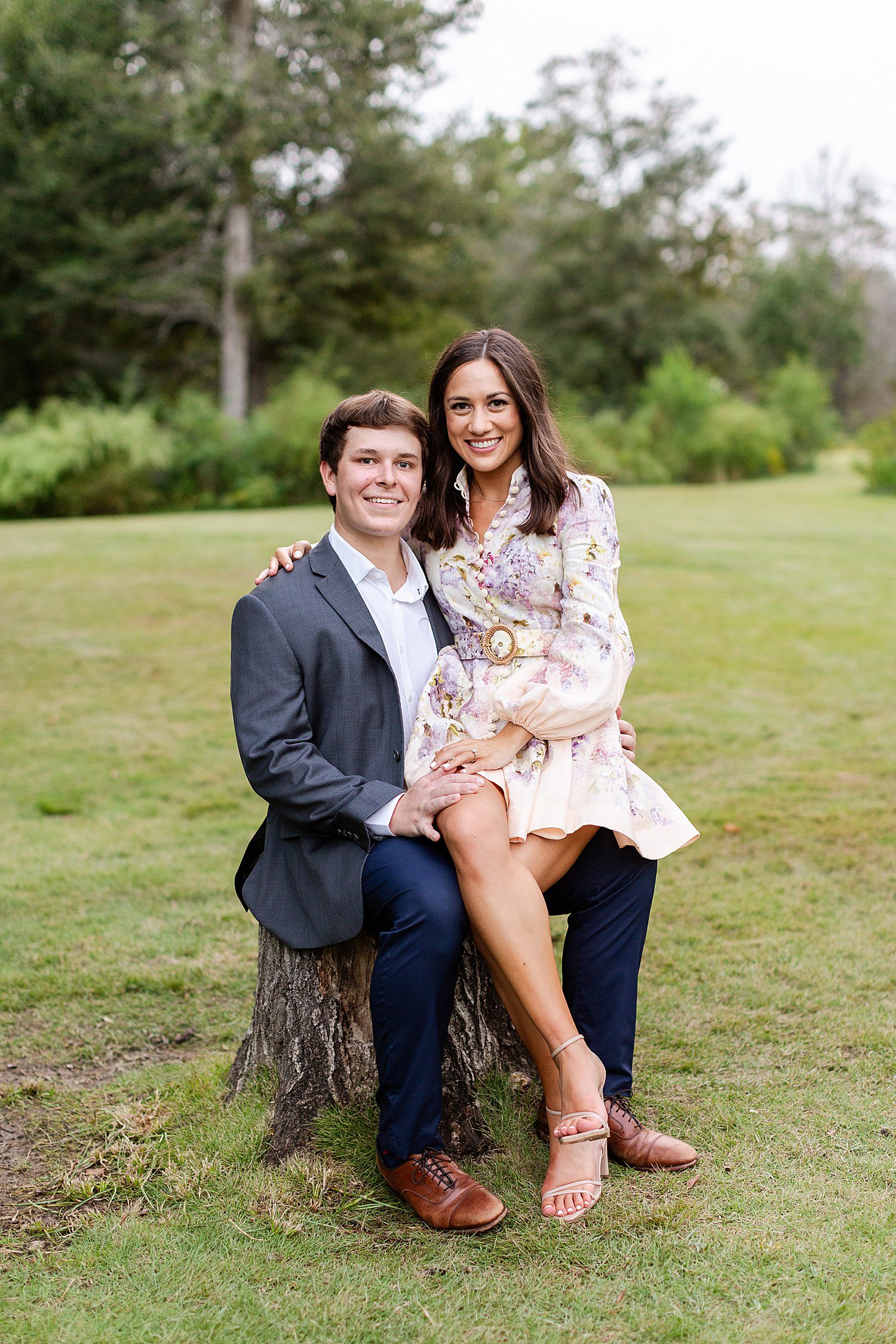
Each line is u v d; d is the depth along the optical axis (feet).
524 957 6.86
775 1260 6.33
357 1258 6.44
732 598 31.76
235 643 7.80
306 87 70.64
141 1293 6.18
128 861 13.64
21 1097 8.36
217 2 70.13
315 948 7.59
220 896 12.52
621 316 116.88
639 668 23.98
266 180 72.02
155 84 68.44
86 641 25.82
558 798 7.38
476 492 8.31
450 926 6.81
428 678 8.16
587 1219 6.75
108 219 74.33
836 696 21.66
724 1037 9.12
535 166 118.62
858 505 61.00
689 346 118.62
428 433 8.09
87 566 34.91
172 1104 8.18
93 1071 8.82
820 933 11.24
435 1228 6.69
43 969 10.59
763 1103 8.07
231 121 66.39
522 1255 6.42
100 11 66.03
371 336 86.43
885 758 17.65
